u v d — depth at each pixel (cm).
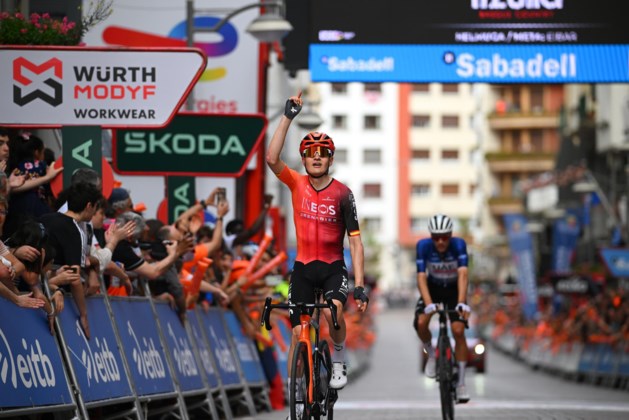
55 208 2547
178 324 3031
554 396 5088
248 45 5903
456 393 2995
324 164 2205
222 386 3312
